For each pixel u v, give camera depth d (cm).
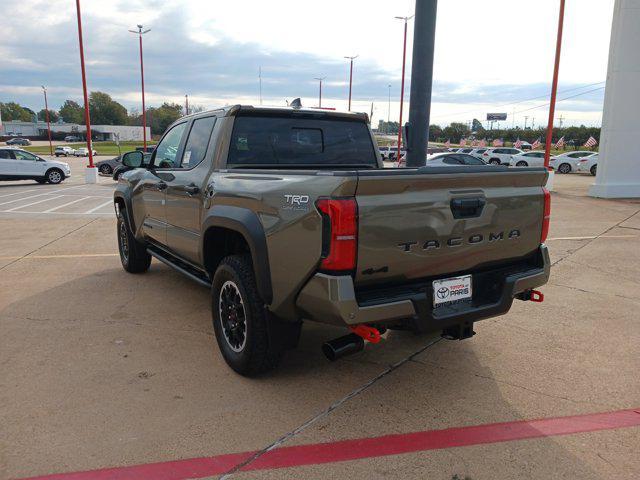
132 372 370
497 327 473
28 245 852
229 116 409
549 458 273
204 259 407
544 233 362
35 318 481
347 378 367
